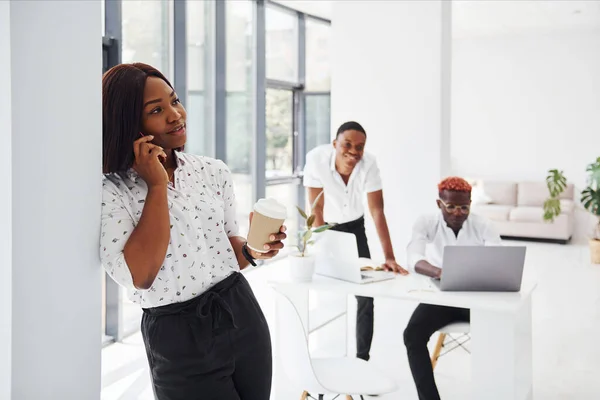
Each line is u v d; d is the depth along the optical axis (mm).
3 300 1090
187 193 1524
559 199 9141
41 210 1145
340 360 2584
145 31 4863
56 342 1193
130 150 1372
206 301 1506
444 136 5094
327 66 8086
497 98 9859
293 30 7754
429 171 5039
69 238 1214
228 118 6336
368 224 5277
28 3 1093
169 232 1354
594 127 9242
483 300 2561
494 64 9820
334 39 5344
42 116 1136
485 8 7492
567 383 3459
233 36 6359
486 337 2523
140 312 4910
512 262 2666
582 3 7242
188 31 5594
